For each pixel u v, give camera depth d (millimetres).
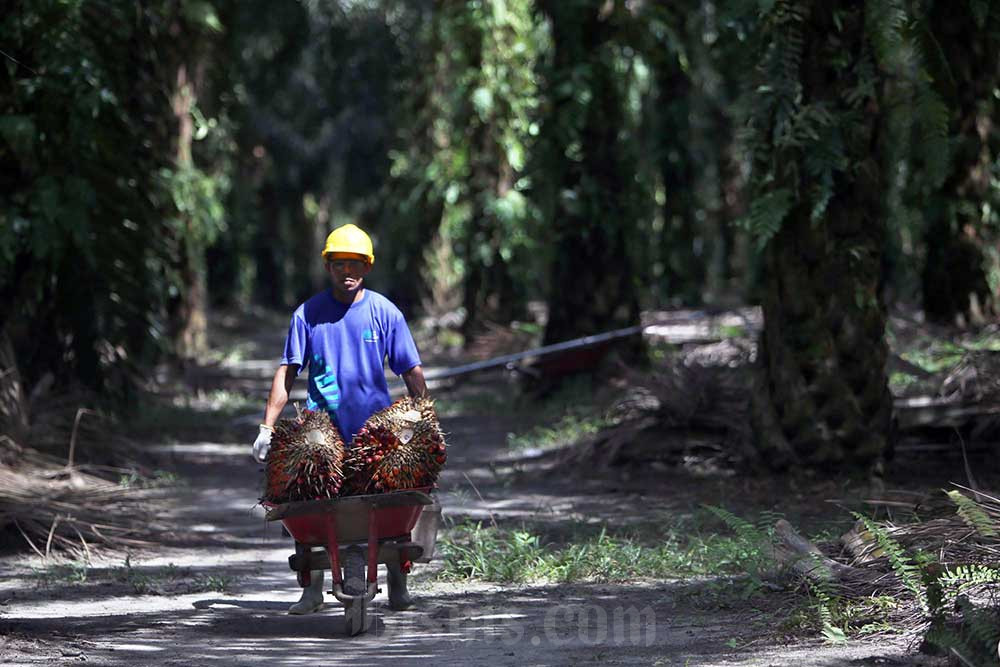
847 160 16953
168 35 31656
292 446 10328
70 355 20703
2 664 9102
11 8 18906
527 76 39250
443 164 42500
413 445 10469
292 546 15242
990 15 18578
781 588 11039
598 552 13094
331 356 10945
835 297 17359
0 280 19609
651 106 44000
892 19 16250
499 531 14898
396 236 53250
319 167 69250
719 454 19188
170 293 30422
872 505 15414
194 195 32719
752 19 18234
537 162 28969
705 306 43250
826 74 17125
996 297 27203
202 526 16422
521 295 41531
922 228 28016
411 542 11297
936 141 16703
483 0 38562
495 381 35000
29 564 13773
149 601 11977
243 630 10711
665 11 28297
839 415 17359
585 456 20109
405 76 53500
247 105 54344
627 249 27844
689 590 11547
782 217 17094
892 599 9820
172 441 24156
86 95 18969
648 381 20375
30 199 19156
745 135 17219
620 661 9156
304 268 81750
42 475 17516
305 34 55344
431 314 51531
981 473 17578
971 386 19125
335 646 10031
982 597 9266
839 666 8438
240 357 47125
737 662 8820
